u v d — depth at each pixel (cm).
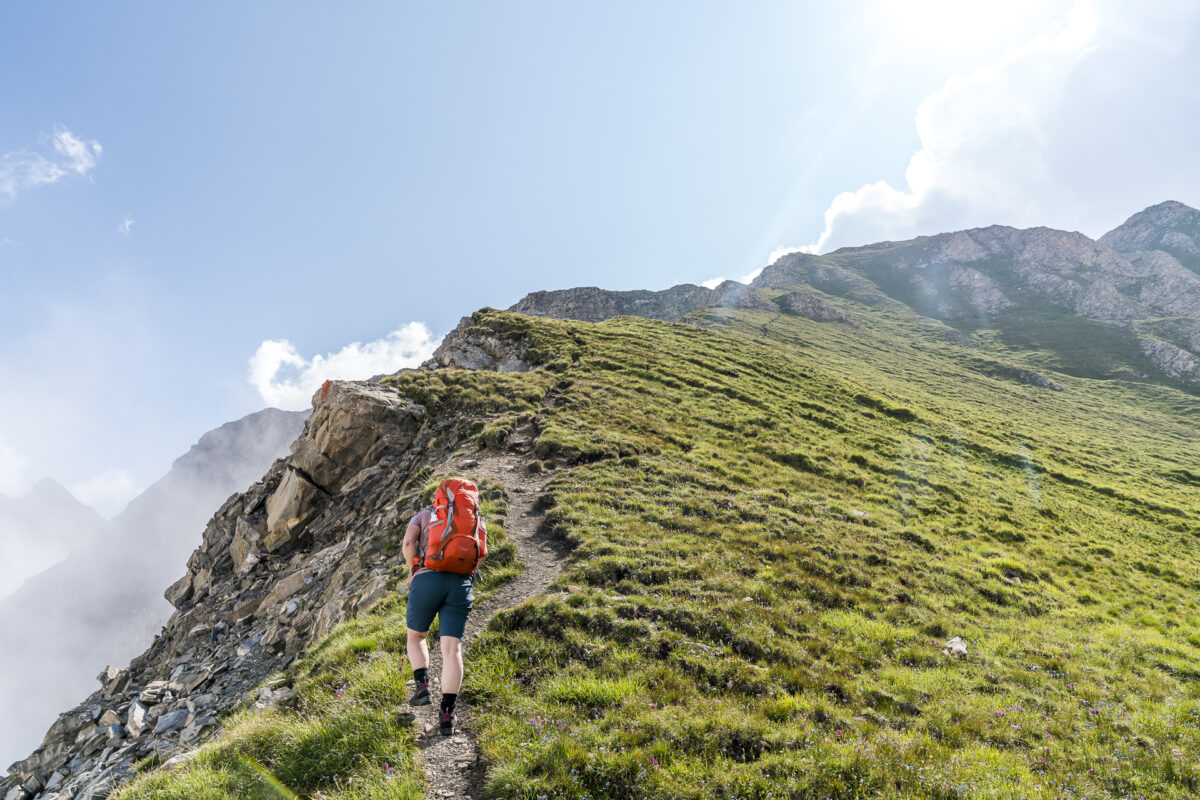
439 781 742
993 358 13938
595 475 2414
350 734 820
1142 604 2194
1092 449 5938
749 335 10006
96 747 1994
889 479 3300
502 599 1396
